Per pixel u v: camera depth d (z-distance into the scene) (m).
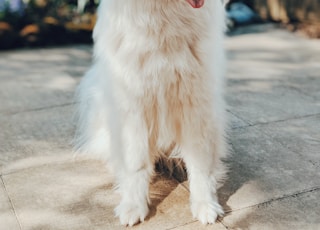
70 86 4.50
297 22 6.59
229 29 6.42
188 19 2.23
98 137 3.09
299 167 2.91
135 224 2.41
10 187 2.78
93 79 3.13
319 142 3.24
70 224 2.43
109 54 2.37
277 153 3.09
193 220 2.43
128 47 2.27
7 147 3.28
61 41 6.16
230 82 4.47
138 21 2.20
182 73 2.30
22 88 4.46
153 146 2.65
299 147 3.17
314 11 6.20
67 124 3.64
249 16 6.77
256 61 5.09
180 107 2.44
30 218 2.49
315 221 2.38
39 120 3.73
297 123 3.55
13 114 3.86
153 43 2.22
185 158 2.63
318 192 2.64
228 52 5.44
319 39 5.86
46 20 6.23
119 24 2.26
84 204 2.61
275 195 2.62
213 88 2.44
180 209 2.53
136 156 2.56
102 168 3.00
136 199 2.52
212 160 2.64
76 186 2.79
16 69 5.06
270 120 3.62
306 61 5.05
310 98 4.04
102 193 2.71
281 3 6.62
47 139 3.40
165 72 2.28
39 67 5.13
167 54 2.26
